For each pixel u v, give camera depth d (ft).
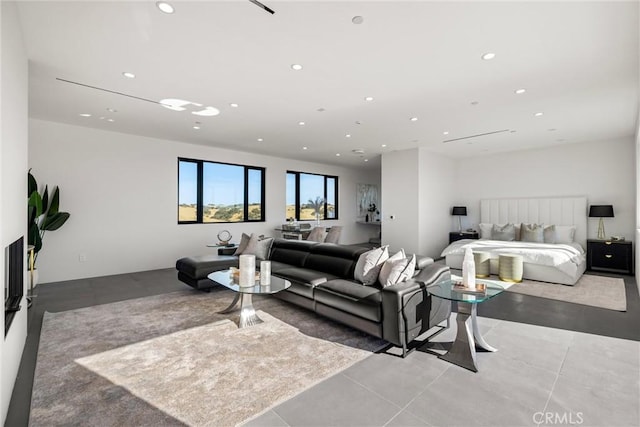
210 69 10.00
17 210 7.37
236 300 11.76
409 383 6.94
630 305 12.39
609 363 7.77
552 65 9.66
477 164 25.64
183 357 8.14
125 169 18.60
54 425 5.58
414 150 22.75
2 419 5.61
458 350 8.02
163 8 6.98
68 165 16.69
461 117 14.99
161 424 5.62
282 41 8.35
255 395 6.49
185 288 15.28
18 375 7.23
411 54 9.02
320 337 9.43
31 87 11.43
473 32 7.89
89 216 17.39
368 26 7.65
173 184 20.57
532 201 22.71
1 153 5.63
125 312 11.64
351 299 9.53
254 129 17.38
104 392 6.57
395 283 9.23
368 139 19.75
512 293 14.25
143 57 9.22
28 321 10.68
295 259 15.11
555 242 20.43
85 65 9.71
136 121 15.92
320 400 6.32
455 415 5.84
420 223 22.59
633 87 11.34
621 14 7.09
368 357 8.18
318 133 18.25
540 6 6.89
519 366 7.66
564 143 21.08
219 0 6.70
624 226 19.47
